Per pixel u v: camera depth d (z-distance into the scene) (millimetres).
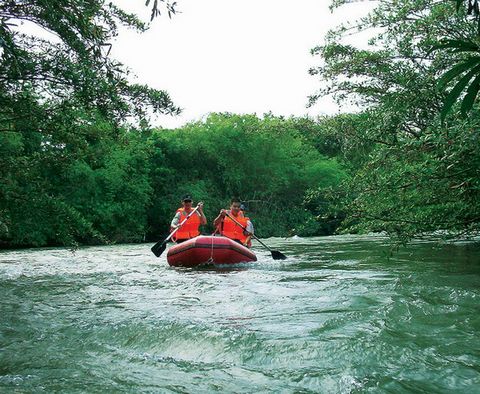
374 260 8742
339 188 6453
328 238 20078
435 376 2553
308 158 33281
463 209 6043
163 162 28922
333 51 8070
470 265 7305
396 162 6000
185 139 29906
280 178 30797
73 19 4957
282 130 11484
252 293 5359
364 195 6160
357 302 4547
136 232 26344
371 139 6508
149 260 11070
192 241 8961
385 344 3094
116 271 8391
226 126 30000
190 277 7191
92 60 5473
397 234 6328
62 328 3836
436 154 5254
